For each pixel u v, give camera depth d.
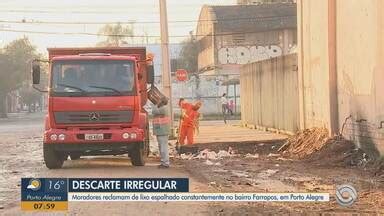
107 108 14.70
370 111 14.29
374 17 13.82
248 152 19.05
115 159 17.84
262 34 65.06
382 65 13.45
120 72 14.89
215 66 64.12
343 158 15.09
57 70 14.84
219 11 67.00
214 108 52.66
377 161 13.71
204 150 18.83
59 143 14.59
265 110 25.83
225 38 65.00
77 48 16.55
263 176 13.20
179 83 53.28
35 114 93.19
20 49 77.44
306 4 19.31
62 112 14.68
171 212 9.16
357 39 15.05
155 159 17.48
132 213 9.13
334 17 16.86
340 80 16.55
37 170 14.95
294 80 21.17
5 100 75.56
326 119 17.36
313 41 18.67
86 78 14.81
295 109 21.11
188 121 18.97
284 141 19.39
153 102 15.14
